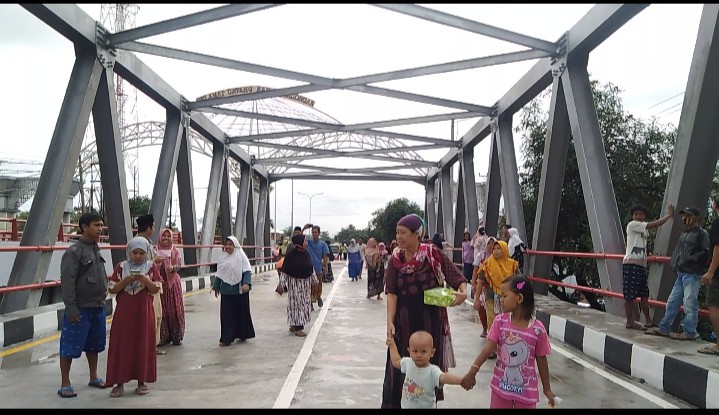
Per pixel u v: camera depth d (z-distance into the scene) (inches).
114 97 450.9
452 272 179.0
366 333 370.6
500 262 315.3
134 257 226.2
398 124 708.0
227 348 318.7
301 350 312.8
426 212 1249.4
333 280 871.7
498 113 605.9
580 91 417.7
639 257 307.7
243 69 510.6
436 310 173.5
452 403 210.2
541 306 416.2
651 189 584.7
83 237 229.5
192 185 682.8
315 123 713.6
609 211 392.2
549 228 488.7
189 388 230.7
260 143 860.0
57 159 389.1
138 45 449.7
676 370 224.2
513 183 590.2
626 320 315.0
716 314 241.8
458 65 498.3
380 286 592.7
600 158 403.5
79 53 414.6
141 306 224.1
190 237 696.4
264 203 1198.9
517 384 150.6
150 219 276.2
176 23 414.9
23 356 290.5
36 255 368.5
